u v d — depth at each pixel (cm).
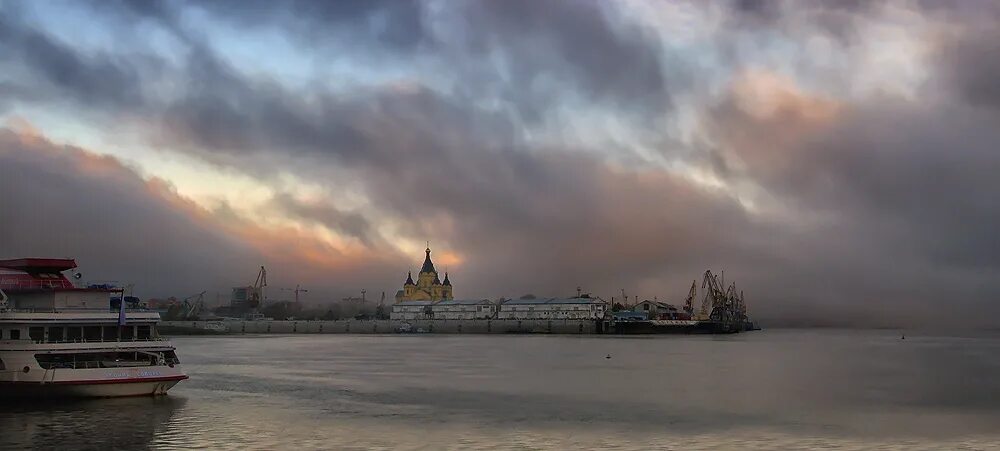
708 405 10650
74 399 9500
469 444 7725
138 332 10181
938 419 9400
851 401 11156
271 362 19912
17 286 10156
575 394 12012
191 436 7938
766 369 17550
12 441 7550
